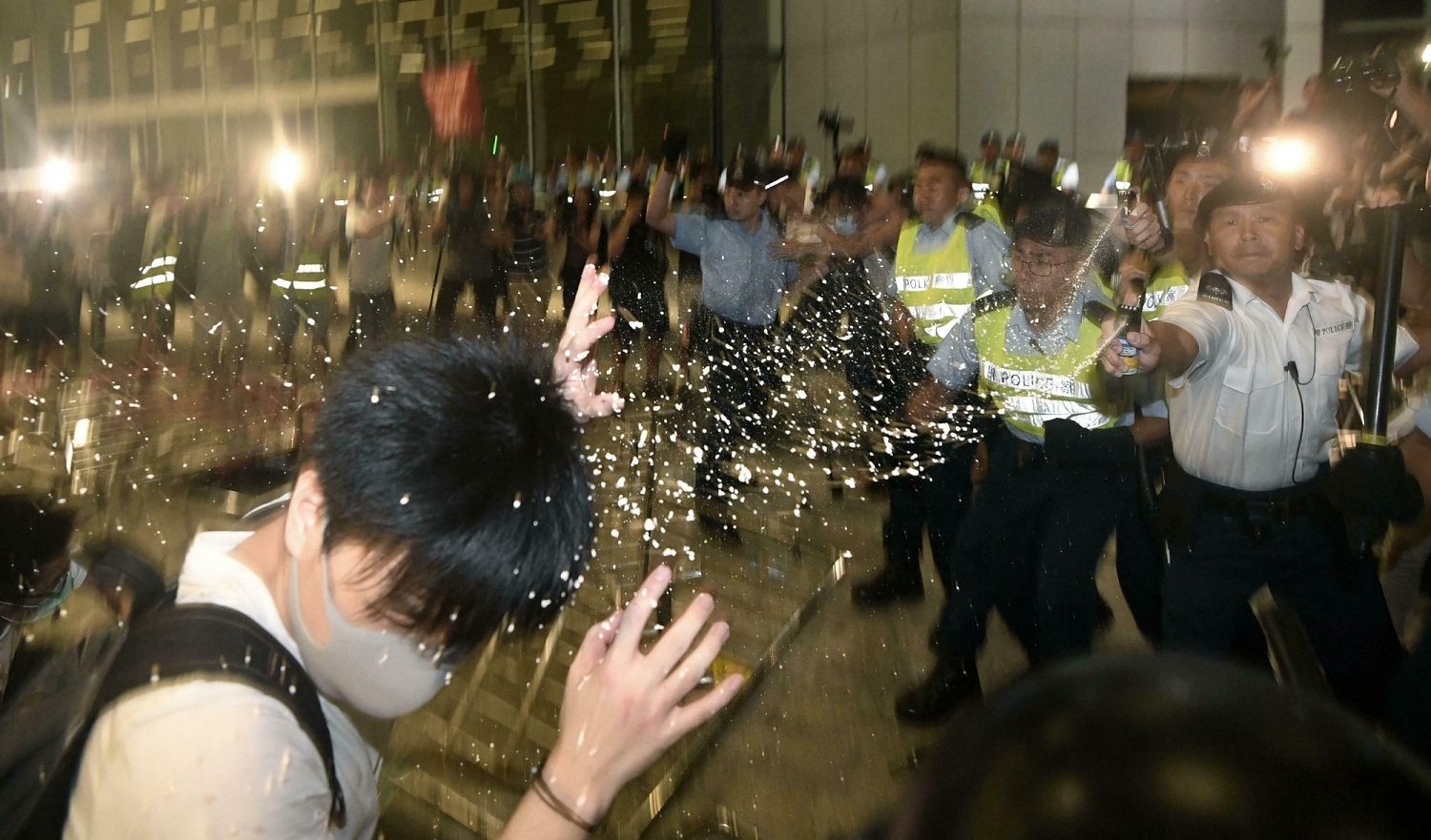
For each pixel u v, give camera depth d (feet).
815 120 46.16
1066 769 1.55
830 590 12.39
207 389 19.16
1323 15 40.60
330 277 27.12
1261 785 1.47
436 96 38.68
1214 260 8.33
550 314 25.82
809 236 15.81
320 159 48.34
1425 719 7.26
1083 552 9.96
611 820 9.15
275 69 51.16
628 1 47.01
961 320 11.00
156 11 51.98
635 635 3.59
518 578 3.27
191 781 3.10
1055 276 10.23
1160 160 14.52
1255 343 7.98
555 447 3.38
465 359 3.47
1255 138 11.61
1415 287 8.73
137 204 29.76
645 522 12.02
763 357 15.84
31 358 18.28
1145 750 1.53
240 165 44.14
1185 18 41.09
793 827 9.23
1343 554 8.04
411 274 33.12
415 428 3.23
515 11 49.16
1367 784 1.47
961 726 1.73
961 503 12.81
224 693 3.25
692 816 9.39
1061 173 24.11
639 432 12.19
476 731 9.81
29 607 5.75
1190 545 8.30
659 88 46.96
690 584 13.25
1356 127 12.23
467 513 3.18
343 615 3.27
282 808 3.20
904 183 16.10
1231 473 8.11
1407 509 7.39
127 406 17.43
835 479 15.30
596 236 26.14
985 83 40.78
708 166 24.43
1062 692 1.66
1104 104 41.50
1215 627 8.30
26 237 23.86
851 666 11.94
